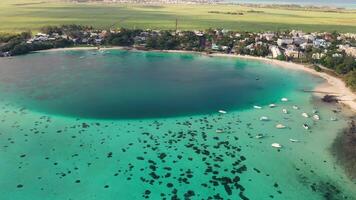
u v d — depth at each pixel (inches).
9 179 3309.5
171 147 3969.0
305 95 5871.1
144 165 3592.5
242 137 4244.6
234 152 3875.5
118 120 4692.4
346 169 3548.2
